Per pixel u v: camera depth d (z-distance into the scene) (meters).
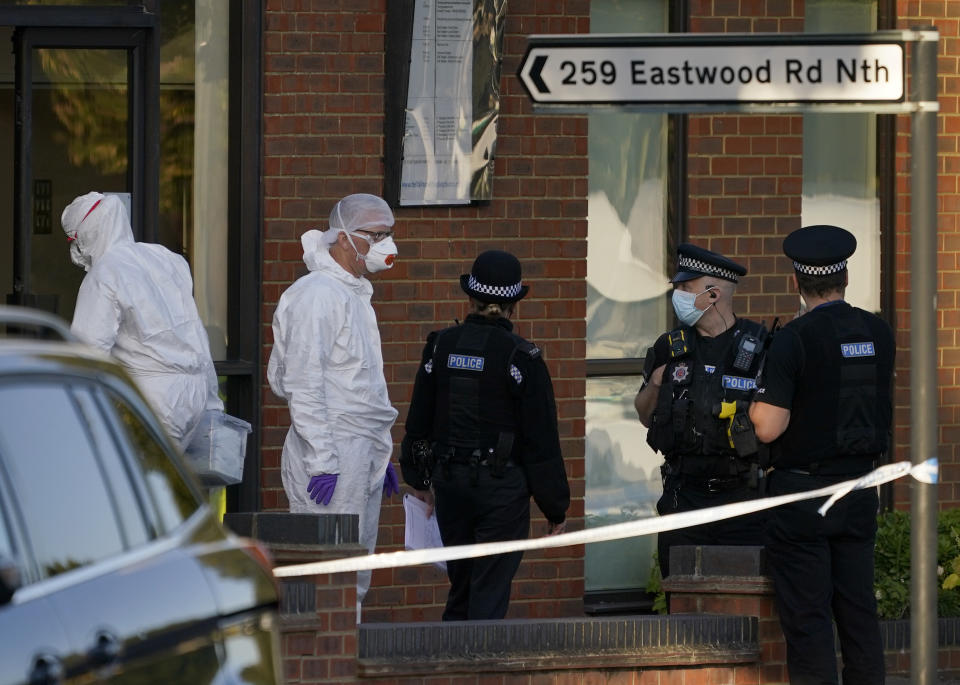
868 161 36.12
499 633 23.33
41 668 11.77
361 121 31.95
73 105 31.64
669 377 27.58
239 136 32.28
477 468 26.64
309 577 22.48
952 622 30.33
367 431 27.28
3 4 30.94
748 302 34.28
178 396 25.91
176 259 26.78
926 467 15.48
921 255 15.55
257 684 14.24
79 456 13.26
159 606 13.24
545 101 16.27
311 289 26.91
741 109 16.33
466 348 26.80
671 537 28.02
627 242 34.97
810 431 23.53
